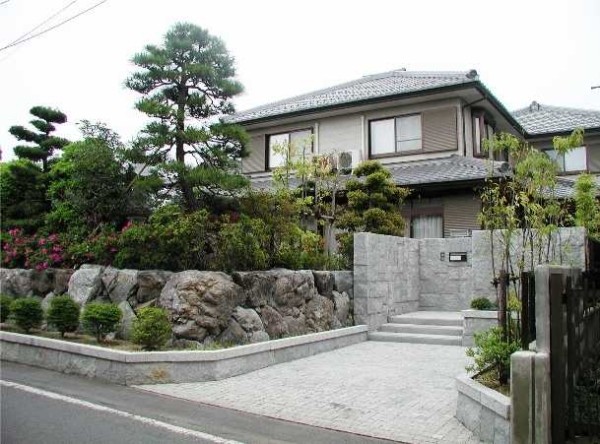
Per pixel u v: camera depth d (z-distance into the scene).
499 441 4.30
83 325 7.81
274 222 9.57
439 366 7.72
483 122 16.30
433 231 14.16
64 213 10.62
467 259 11.88
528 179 6.80
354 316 10.38
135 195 9.98
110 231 9.65
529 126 20.36
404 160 15.84
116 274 8.44
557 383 4.11
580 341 4.94
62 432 4.72
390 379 6.88
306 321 9.12
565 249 7.50
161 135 9.23
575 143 6.32
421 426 5.01
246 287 8.12
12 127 12.08
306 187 12.55
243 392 6.19
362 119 16.62
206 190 9.91
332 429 4.97
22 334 8.15
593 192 9.31
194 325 7.32
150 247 8.40
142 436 4.67
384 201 12.22
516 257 8.05
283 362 7.97
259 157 18.47
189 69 9.22
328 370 7.42
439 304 12.12
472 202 13.64
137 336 6.90
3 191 12.27
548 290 4.15
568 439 4.21
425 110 15.73
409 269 11.96
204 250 8.30
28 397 5.88
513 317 6.63
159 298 7.76
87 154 9.93
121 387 6.38
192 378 6.66
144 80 9.47
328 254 11.07
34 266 10.10
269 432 4.87
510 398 4.20
